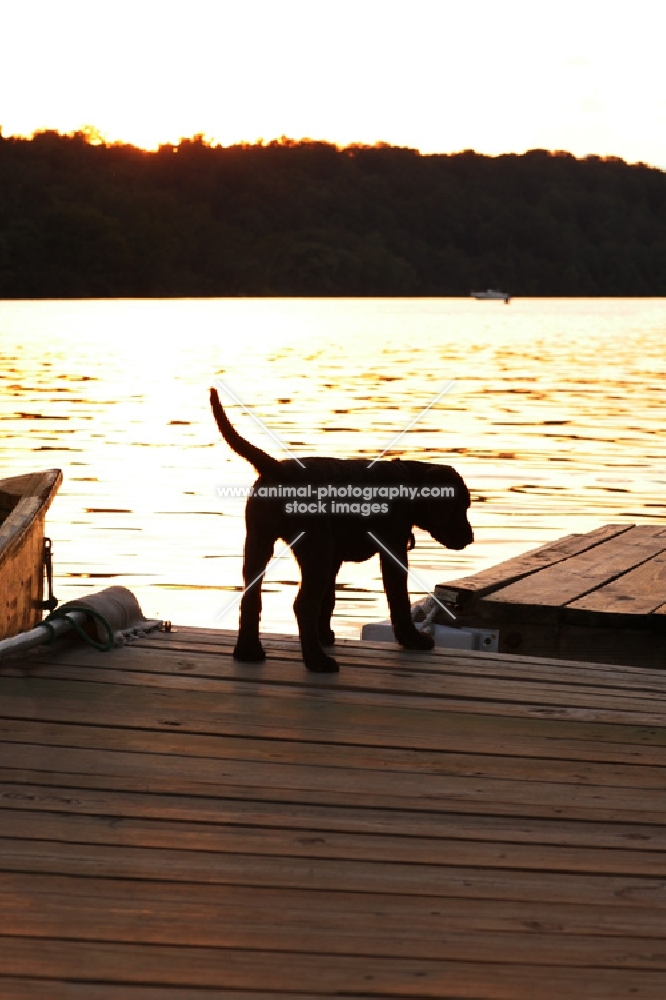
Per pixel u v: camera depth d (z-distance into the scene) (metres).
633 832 3.47
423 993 2.62
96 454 18.97
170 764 3.88
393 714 4.48
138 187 175.62
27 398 28.88
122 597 5.47
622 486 16.62
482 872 3.19
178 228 161.88
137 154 182.50
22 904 2.93
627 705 4.67
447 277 193.62
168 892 3.02
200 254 164.00
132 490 15.48
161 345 54.88
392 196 198.38
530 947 2.81
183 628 5.62
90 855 3.20
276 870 3.15
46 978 2.62
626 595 6.96
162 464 17.89
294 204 183.00
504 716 4.50
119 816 3.46
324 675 4.93
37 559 5.64
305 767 3.91
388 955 2.76
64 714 4.33
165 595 10.12
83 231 147.75
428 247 196.00
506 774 3.90
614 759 4.07
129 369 39.72
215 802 3.59
